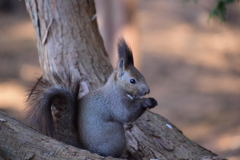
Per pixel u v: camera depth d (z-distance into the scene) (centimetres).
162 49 3438
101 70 1137
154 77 3019
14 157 771
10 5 4294
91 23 1202
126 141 966
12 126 785
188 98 2717
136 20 2500
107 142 901
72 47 1145
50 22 1152
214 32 3697
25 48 3412
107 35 2458
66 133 891
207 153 1016
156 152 983
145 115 1065
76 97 905
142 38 3619
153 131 1023
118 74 943
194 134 2272
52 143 789
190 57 3297
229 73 3047
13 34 3734
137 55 2534
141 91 930
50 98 865
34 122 852
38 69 3045
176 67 3147
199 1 3816
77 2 1183
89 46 1168
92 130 894
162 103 2680
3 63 3119
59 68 1123
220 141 2147
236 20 3747
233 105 2562
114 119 927
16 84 2800
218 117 2427
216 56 3291
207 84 2884
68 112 894
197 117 2478
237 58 3253
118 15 2434
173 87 2870
